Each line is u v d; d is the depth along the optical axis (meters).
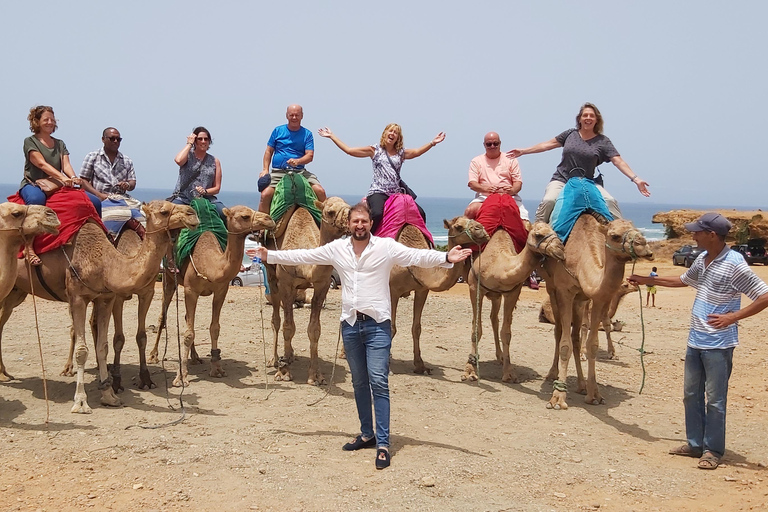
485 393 9.38
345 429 7.59
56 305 16.28
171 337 12.83
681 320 16.31
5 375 9.58
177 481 6.02
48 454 6.64
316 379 9.66
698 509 5.82
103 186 9.85
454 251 6.48
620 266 7.82
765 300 6.48
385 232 10.13
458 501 5.76
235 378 9.95
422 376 10.29
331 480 6.09
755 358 12.02
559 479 6.35
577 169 9.75
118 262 8.09
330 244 6.75
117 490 5.84
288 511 5.51
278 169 11.32
